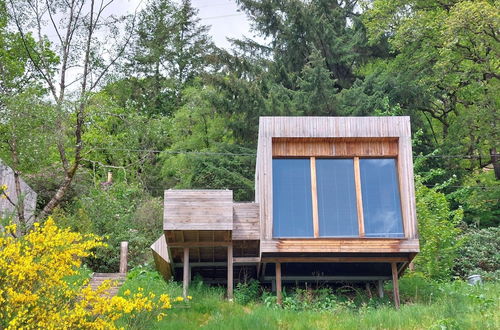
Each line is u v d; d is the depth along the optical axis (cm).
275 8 3522
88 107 2061
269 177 1792
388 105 3006
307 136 1816
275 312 1591
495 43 2878
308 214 1780
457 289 1906
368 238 1745
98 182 2636
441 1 3159
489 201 3012
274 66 3475
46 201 2520
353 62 3566
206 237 1831
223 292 1856
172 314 1554
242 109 3138
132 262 2219
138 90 4188
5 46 2747
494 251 2422
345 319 1539
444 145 3147
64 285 1101
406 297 1898
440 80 3112
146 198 2709
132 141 2242
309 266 1927
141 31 2303
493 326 1381
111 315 1119
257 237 1850
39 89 2181
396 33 3056
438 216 2286
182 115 3541
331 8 3625
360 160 1831
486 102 2939
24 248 1078
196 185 3152
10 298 1001
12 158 2058
